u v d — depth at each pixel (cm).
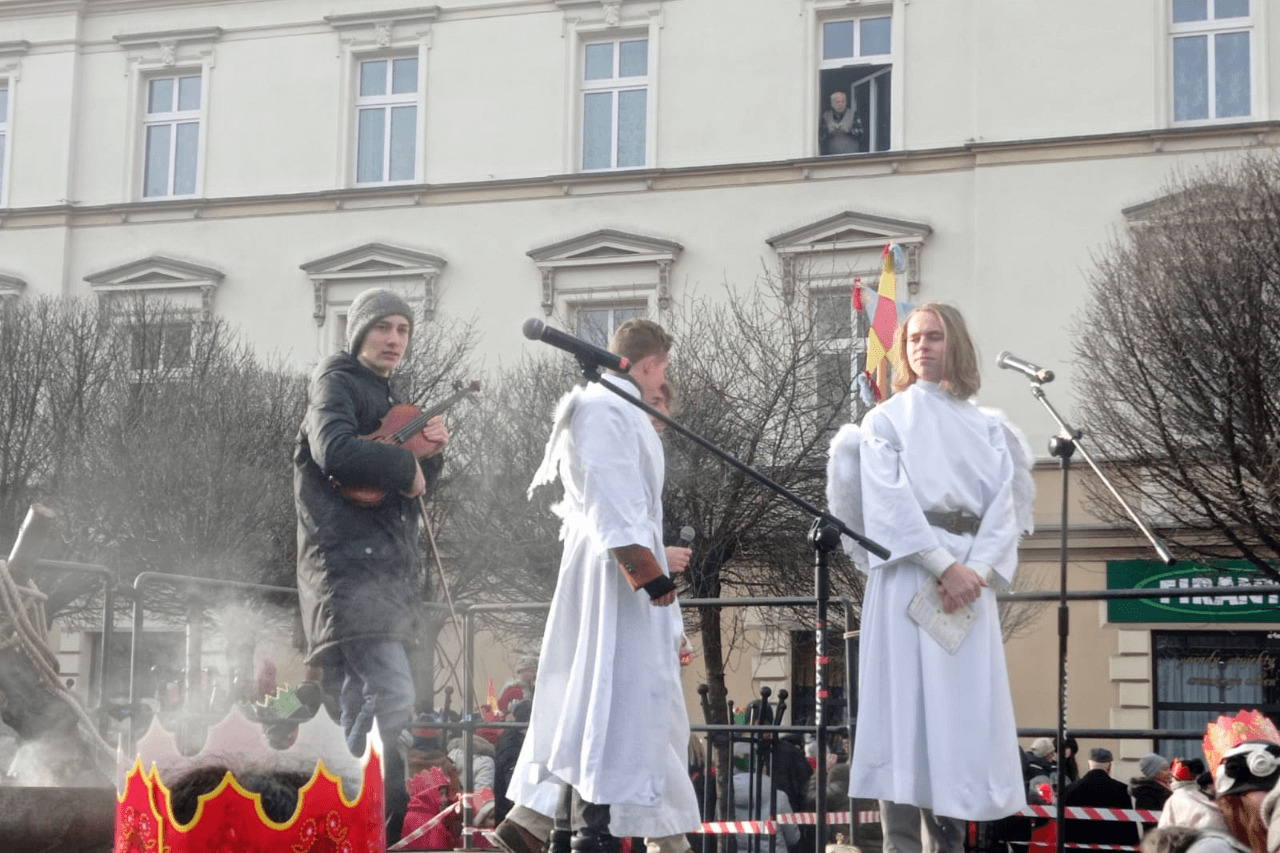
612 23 2470
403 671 525
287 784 275
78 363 2173
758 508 1780
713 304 2247
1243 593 534
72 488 2081
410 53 2592
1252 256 1666
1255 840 358
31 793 333
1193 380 1677
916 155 2302
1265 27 2192
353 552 523
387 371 561
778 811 800
